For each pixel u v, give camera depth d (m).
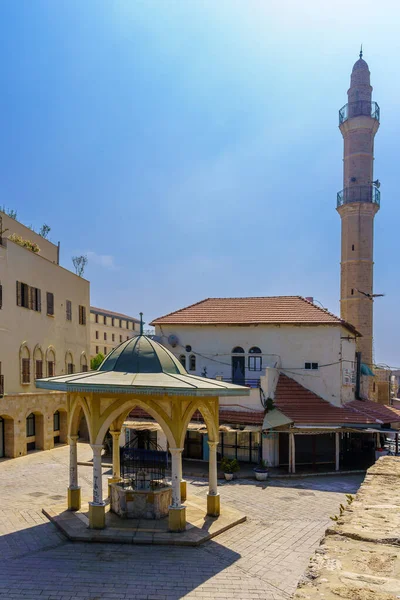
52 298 37.00
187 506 19.16
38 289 34.66
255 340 32.31
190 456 30.03
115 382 15.85
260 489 22.98
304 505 20.19
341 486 23.72
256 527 17.17
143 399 16.25
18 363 31.47
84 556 14.11
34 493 21.66
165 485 18.39
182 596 11.66
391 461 12.44
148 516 17.22
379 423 27.00
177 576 12.82
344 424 26.77
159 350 18.34
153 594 11.75
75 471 18.39
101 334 85.19
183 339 33.78
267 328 32.12
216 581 12.55
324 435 30.03
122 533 15.59
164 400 16.25
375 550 5.73
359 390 36.12
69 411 18.44
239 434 29.22
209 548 14.96
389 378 48.94
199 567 13.45
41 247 42.72
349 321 44.00
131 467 20.22
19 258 31.95
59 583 12.28
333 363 30.84
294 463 26.41
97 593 11.76
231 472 24.86
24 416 31.50
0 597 11.48
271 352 31.91
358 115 44.94
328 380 30.77
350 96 46.03
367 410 30.80
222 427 27.02
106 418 16.23
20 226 38.53
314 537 16.12
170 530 15.88
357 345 43.44
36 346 34.03
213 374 32.84
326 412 28.55
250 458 28.78
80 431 40.03
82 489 22.50
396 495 8.75
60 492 21.86
